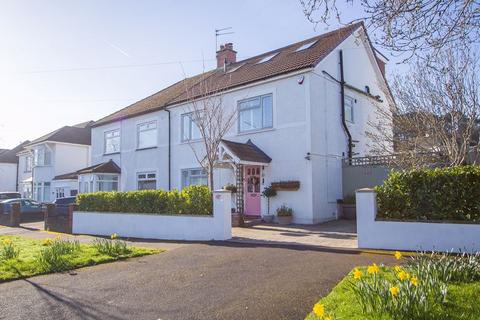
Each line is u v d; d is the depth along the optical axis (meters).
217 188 18.16
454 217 8.49
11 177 44.84
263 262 7.97
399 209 9.14
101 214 15.33
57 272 7.74
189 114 19.86
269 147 16.44
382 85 19.36
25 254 9.63
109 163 24.66
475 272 5.68
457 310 4.44
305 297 5.60
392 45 4.86
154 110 21.77
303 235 12.04
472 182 8.39
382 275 6.00
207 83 20.59
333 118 16.92
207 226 11.98
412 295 4.35
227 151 15.22
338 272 6.86
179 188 20.23
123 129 24.53
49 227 18.17
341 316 4.45
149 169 22.25
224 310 5.27
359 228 9.36
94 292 6.31
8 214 21.98
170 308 5.44
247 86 17.16
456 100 13.24
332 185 16.33
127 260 8.82
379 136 17.59
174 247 10.61
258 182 16.80
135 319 5.05
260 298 5.68
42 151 34.50
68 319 5.12
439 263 5.92
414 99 14.88
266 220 15.95
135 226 13.98
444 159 13.20
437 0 4.47
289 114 15.89
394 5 4.56
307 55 16.97
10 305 5.72
